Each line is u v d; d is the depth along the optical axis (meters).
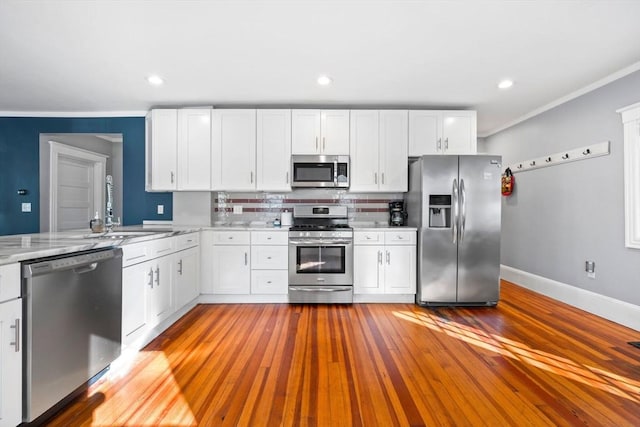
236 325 2.87
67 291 1.65
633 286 2.80
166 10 1.98
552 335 2.65
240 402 1.74
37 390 1.47
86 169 4.93
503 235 4.67
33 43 2.36
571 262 3.46
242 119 3.70
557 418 1.61
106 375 2.01
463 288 3.41
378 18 2.07
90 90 3.29
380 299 3.59
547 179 3.80
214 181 3.70
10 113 3.96
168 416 1.62
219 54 2.54
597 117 3.12
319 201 4.07
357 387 1.88
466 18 2.07
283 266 3.53
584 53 2.53
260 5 1.94
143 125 3.99
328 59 2.63
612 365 2.14
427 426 1.56
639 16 2.05
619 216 2.92
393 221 3.86
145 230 3.02
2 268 1.34
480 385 1.91
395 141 3.72
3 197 3.97
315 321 2.98
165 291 2.72
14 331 1.39
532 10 1.99
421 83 3.12
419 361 2.20
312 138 3.71
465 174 3.41
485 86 3.20
